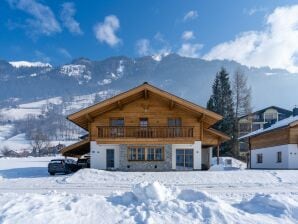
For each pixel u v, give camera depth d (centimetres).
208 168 3266
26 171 3181
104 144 2783
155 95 2855
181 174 2255
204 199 1013
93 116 2836
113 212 907
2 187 1808
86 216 882
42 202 980
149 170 2753
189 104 2711
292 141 2919
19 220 829
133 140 2733
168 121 2855
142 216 865
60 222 832
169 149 2786
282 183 1892
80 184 1923
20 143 13912
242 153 5712
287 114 6462
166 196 1030
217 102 5669
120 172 2403
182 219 848
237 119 5412
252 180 2025
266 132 3359
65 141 14225
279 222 846
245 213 902
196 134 2825
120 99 2705
